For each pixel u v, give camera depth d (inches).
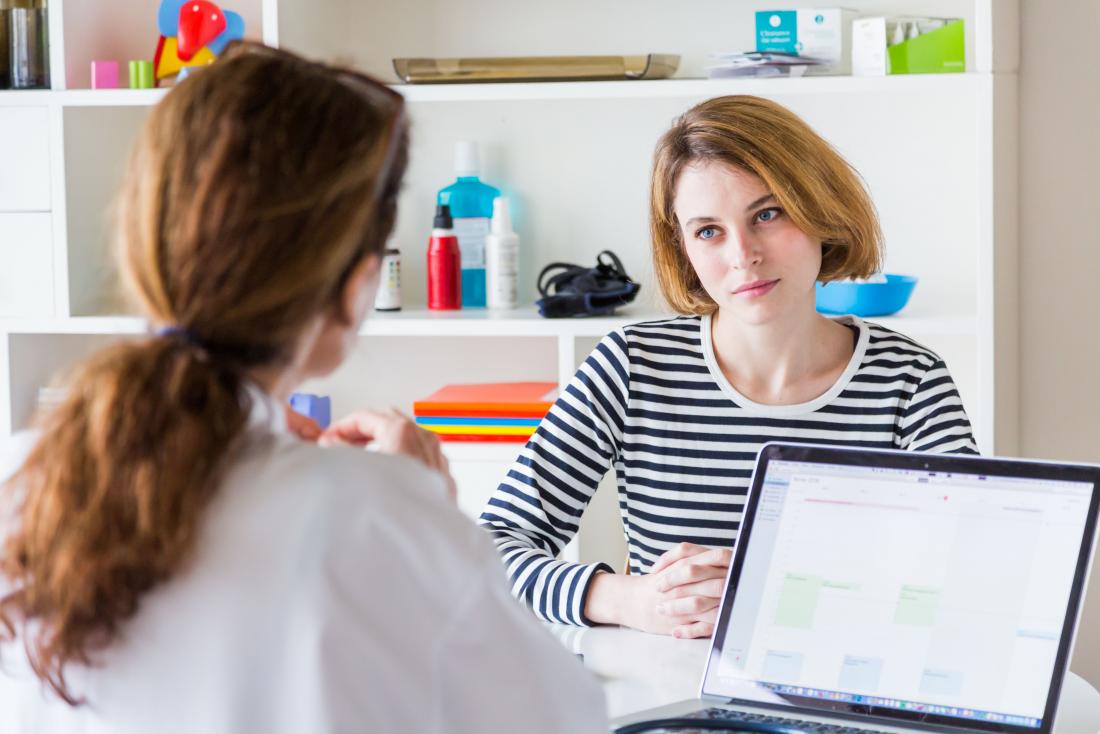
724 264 55.2
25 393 91.7
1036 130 87.6
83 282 90.4
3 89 88.7
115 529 26.0
